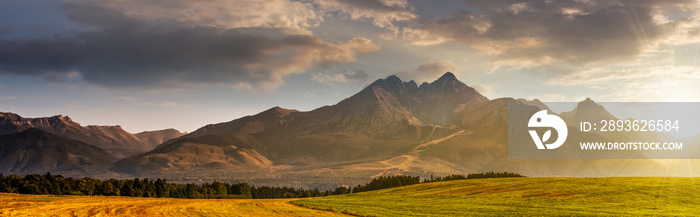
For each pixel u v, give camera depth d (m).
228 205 85.56
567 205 78.19
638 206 74.50
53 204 72.94
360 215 67.00
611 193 87.44
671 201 78.06
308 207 82.31
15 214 56.53
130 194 165.38
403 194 116.62
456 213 70.38
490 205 82.06
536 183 111.88
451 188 121.69
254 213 70.38
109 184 160.12
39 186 141.62
